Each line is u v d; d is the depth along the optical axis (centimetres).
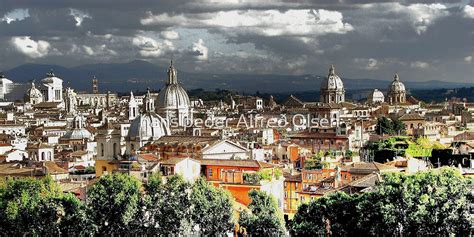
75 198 19662
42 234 18788
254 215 19350
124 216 18838
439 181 17025
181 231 19162
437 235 16725
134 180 19812
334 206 17838
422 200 16662
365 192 18512
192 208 19312
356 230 17475
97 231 18962
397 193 16925
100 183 19450
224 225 19475
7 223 18750
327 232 17988
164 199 19425
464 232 16762
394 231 16775
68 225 18875
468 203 16975
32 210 18775
